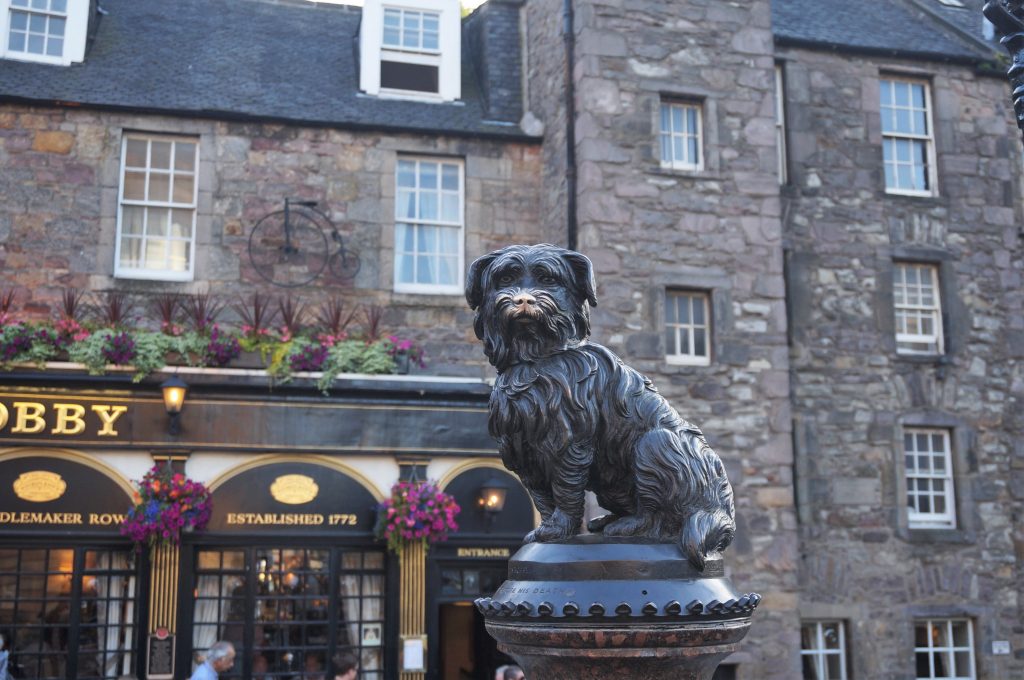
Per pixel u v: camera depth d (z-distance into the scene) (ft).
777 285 37.06
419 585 34.50
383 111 39.78
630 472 8.37
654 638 7.14
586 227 35.70
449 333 38.01
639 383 8.46
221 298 36.42
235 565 34.12
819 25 43.29
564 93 37.78
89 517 32.81
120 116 36.63
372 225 38.19
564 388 8.20
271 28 43.57
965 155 43.27
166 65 39.42
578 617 7.16
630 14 37.50
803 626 38.42
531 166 40.16
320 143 38.29
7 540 32.24
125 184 36.94
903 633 38.47
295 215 37.52
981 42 44.70
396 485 34.37
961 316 41.81
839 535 38.60
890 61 42.98
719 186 37.24
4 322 33.24
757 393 36.14
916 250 41.68
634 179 36.40
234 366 34.76
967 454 40.68
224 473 34.04
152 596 32.35
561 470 8.23
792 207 40.60
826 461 39.01
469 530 35.76
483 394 36.42
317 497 34.71
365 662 34.53
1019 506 40.96
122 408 33.37
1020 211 43.83
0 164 35.42
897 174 43.06
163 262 36.88
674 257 36.29
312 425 34.83
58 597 32.65
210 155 37.24
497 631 7.76
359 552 35.27
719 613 7.28
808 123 41.50
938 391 40.88
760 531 35.14
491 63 42.45
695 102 38.17
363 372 35.40
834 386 39.68
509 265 8.61
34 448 32.73
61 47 38.32
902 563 39.04
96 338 33.09
